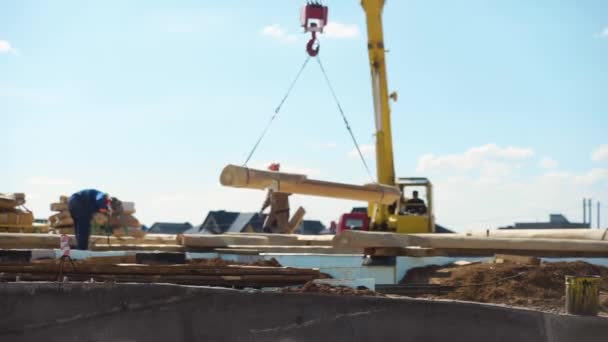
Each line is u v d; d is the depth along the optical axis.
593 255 15.72
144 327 8.45
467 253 15.78
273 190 15.77
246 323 8.49
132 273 10.30
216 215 48.59
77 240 14.47
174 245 17.05
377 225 22.31
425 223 22.05
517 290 12.52
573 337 8.75
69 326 8.43
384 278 14.34
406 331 8.62
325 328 8.54
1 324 8.37
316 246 17.91
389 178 22.58
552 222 62.00
